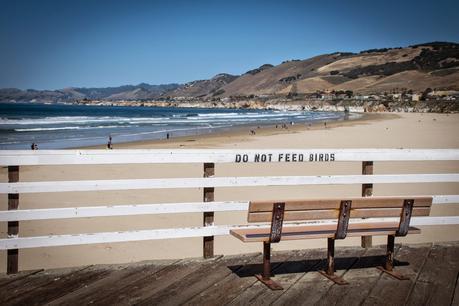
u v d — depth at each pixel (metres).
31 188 4.54
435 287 4.54
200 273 4.79
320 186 14.66
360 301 4.18
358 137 39.78
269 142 34.84
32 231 9.65
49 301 4.07
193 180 5.01
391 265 4.95
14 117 82.56
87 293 4.25
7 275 4.66
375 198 4.62
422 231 10.13
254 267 5.00
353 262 5.25
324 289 4.44
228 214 11.07
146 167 19.86
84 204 12.08
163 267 4.95
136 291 4.30
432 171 17.27
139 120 78.00
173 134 44.62
